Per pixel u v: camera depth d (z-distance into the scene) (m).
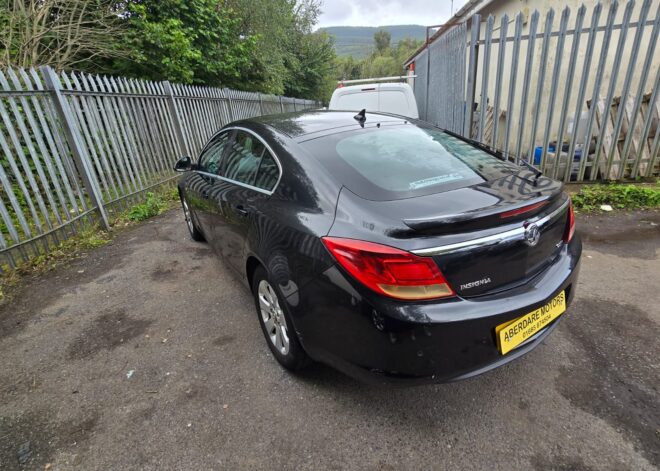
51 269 4.11
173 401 2.28
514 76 5.32
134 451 1.97
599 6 4.83
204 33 9.83
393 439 1.96
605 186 5.41
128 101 6.02
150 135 6.59
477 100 9.79
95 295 3.55
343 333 1.87
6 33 6.42
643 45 6.56
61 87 4.61
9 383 2.49
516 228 1.83
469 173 2.26
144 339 2.88
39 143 4.27
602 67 5.09
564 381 2.27
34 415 2.22
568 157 5.52
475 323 1.72
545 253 2.07
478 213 1.72
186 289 3.59
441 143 2.67
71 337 2.95
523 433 1.96
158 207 6.02
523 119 5.46
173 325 3.04
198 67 10.12
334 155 2.31
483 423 2.03
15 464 1.93
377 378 1.83
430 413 2.11
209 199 3.33
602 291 3.17
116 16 7.76
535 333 1.98
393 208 1.85
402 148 2.47
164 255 4.36
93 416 2.20
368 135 2.59
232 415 2.15
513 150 6.63
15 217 4.93
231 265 3.15
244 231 2.63
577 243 2.37
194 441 2.00
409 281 1.67
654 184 5.43
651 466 1.76
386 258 1.67
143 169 6.32
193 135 7.97
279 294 2.20
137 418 2.17
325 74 29.11
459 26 6.65
